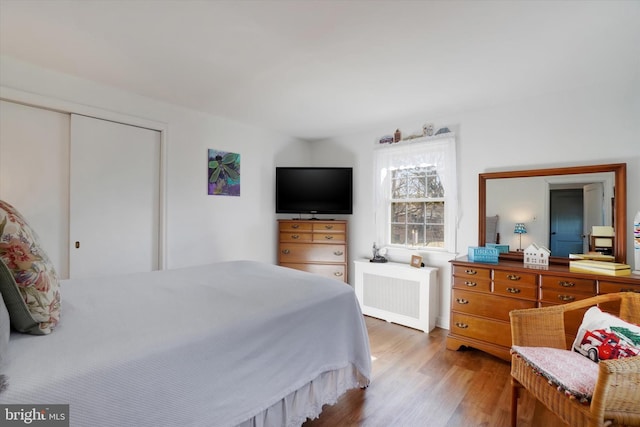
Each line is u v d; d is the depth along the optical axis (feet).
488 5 4.78
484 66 6.86
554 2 4.68
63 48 6.29
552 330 5.45
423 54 6.36
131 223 8.87
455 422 5.51
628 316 5.43
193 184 10.14
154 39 5.90
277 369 4.47
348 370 5.94
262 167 12.30
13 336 3.32
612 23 5.18
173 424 3.28
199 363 3.55
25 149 7.21
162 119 9.36
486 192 9.33
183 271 7.16
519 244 8.73
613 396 3.62
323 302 5.41
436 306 10.39
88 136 8.04
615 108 7.54
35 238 3.58
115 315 4.11
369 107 9.63
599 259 7.27
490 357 8.06
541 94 8.47
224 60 6.72
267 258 12.55
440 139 10.33
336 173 12.35
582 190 7.87
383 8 4.89
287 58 6.60
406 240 11.51
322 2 4.76
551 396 4.30
